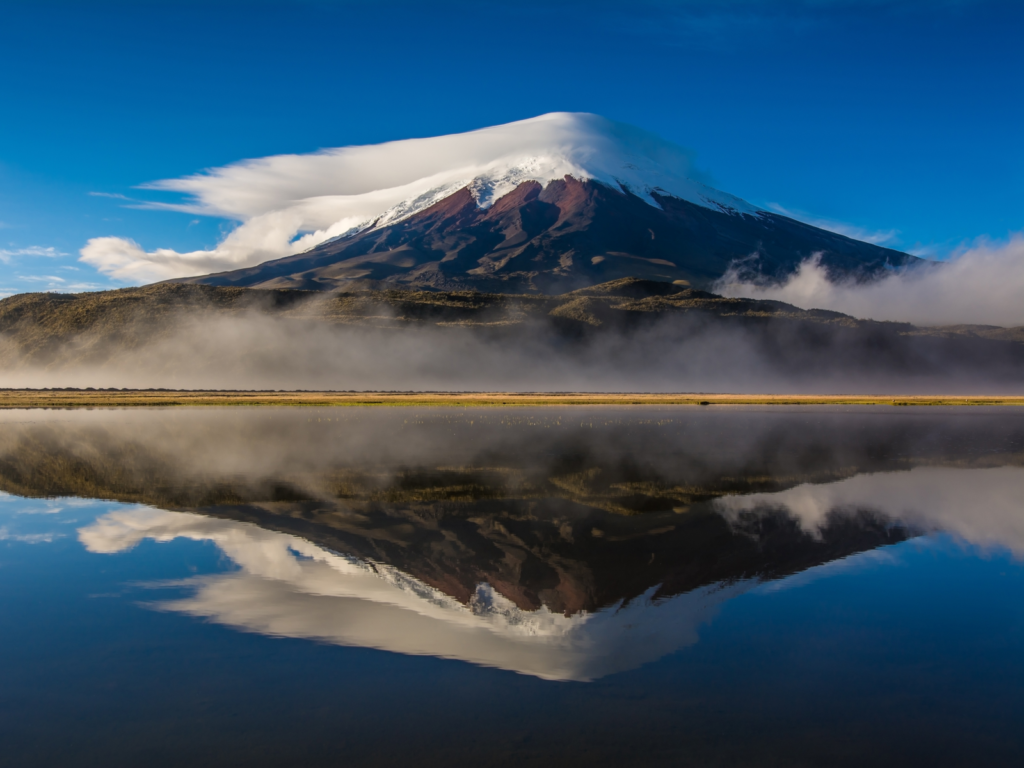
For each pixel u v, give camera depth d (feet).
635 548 46.93
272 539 49.06
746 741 22.15
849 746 21.94
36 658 28.22
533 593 37.09
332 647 29.58
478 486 72.90
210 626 31.91
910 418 209.87
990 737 22.54
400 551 45.75
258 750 21.45
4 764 20.52
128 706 24.27
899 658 28.76
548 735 22.44
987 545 48.60
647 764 20.77
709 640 30.73
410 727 22.95
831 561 44.06
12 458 97.91
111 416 201.46
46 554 44.70
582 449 111.55
